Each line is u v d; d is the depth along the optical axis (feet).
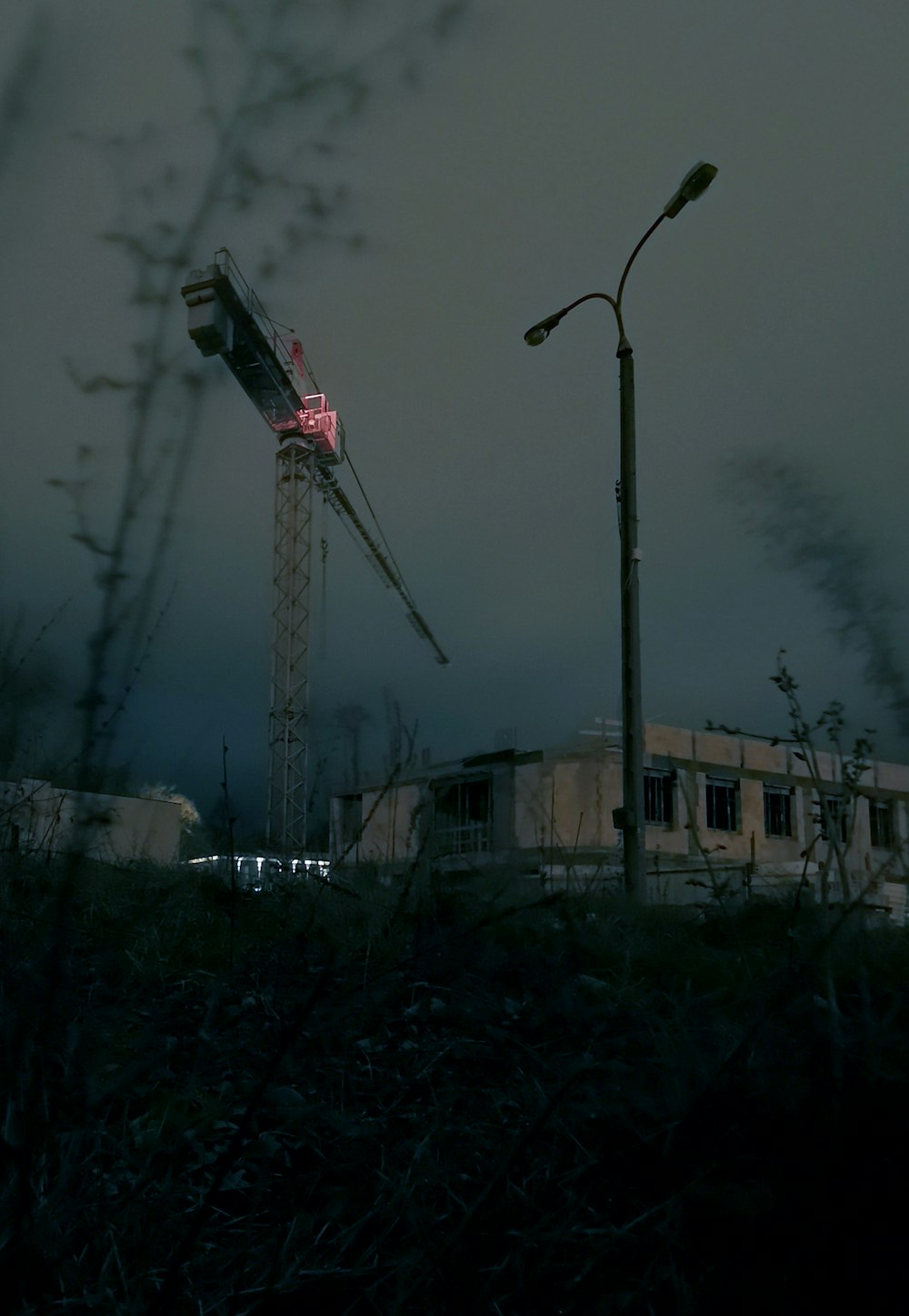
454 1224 5.86
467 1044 9.52
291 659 93.76
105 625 3.18
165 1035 7.87
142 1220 5.17
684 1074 6.91
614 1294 5.18
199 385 3.18
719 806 63.62
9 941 4.46
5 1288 3.75
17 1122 4.19
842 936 7.97
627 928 14.40
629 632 27.43
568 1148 6.93
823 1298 5.15
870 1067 6.22
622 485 29.48
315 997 4.55
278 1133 7.13
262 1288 5.04
